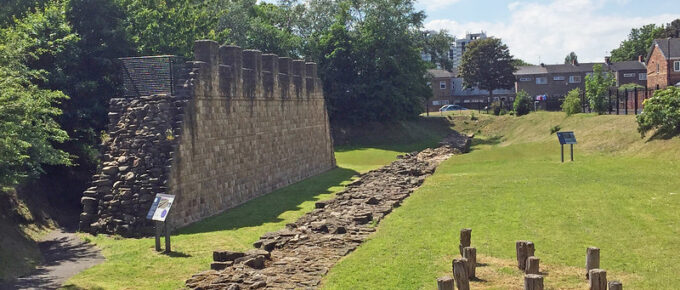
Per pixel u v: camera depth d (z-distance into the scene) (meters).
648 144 32.91
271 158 34.78
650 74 81.25
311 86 42.78
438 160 43.31
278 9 73.44
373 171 37.06
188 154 25.36
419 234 18.84
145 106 25.00
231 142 29.66
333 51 67.00
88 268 18.50
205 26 46.62
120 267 18.17
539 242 17.17
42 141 22.86
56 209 28.78
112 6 33.00
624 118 40.75
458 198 24.53
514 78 103.81
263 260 16.39
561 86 105.94
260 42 59.38
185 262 18.44
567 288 13.37
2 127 19.33
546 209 21.08
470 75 103.94
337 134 66.50
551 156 36.91
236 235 22.02
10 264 18.61
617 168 29.05
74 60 30.52
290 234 19.28
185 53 40.47
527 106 71.00
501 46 102.75
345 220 21.30
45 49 28.06
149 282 16.53
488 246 16.97
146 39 38.25
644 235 17.34
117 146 24.78
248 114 31.80
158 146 24.38
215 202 27.67
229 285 14.55
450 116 77.50
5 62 22.58
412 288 13.78
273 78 35.34
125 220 23.31
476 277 14.33
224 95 29.00
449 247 17.06
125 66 26.39
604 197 22.36
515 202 22.64
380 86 67.50
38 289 16.28
